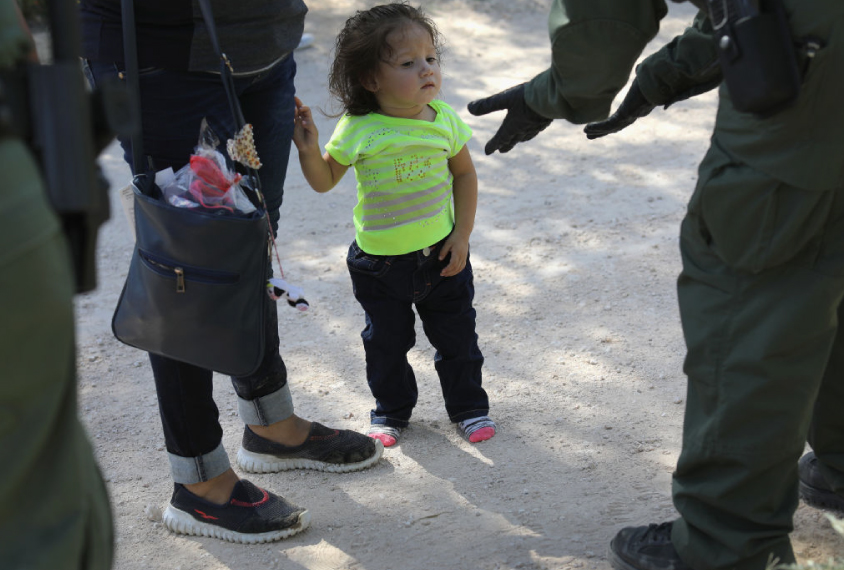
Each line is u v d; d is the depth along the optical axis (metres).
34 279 1.12
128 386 3.24
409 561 2.22
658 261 4.05
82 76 1.23
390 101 2.55
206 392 2.31
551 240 4.32
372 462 2.67
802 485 2.34
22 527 1.18
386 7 2.55
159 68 2.11
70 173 1.18
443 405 3.03
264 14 2.18
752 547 1.85
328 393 3.15
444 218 2.64
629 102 2.28
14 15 1.22
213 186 1.97
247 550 2.32
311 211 4.82
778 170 1.65
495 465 2.64
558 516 2.36
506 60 7.33
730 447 1.80
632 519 2.33
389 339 2.73
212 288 1.93
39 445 1.17
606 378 3.13
